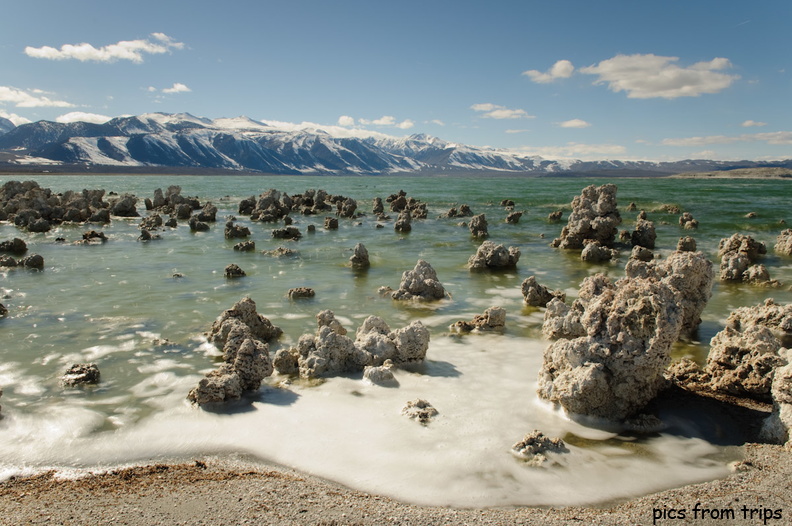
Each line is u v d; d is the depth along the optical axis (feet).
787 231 122.11
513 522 26.96
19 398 42.55
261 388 44.21
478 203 263.29
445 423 37.81
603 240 125.29
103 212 176.76
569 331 56.03
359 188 463.01
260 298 75.36
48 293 76.95
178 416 39.11
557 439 34.94
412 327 49.80
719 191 343.87
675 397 42.75
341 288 82.33
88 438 36.11
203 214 181.16
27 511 27.86
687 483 31.07
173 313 66.80
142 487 30.25
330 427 37.17
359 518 27.04
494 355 52.65
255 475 31.53
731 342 45.85
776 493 29.35
